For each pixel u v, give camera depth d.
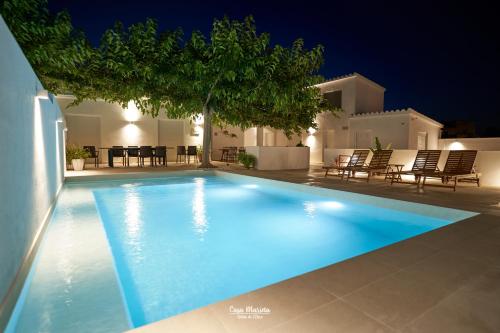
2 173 2.07
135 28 10.34
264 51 11.52
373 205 5.84
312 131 18.19
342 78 16.67
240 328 1.55
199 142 15.93
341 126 16.84
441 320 1.66
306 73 12.23
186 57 10.25
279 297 1.89
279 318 1.65
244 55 10.45
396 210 5.44
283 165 12.29
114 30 10.59
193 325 1.58
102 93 10.91
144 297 2.63
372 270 2.33
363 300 1.87
